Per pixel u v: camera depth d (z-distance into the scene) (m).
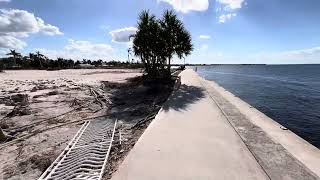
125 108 15.45
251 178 5.53
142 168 6.08
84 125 11.44
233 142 7.78
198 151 7.09
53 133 10.31
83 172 6.43
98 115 13.57
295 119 17.25
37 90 24.09
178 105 14.00
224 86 39.62
